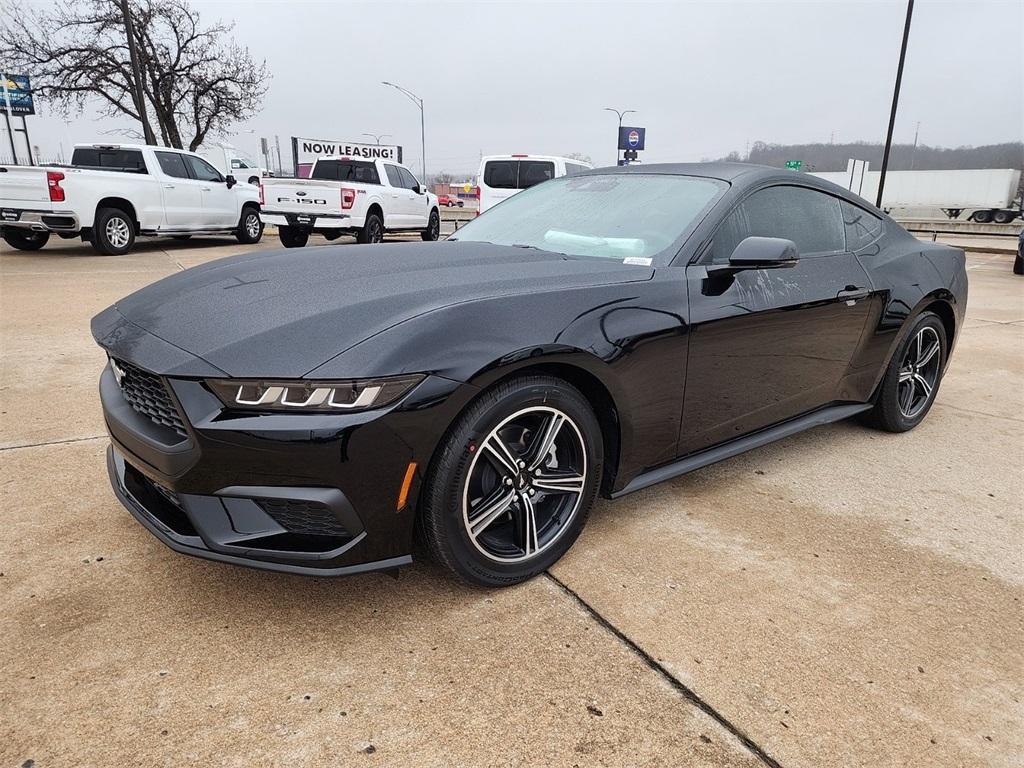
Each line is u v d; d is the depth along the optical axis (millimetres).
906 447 3781
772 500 3062
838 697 1872
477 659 1966
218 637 2025
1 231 11523
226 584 2281
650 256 2668
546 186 3576
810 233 3252
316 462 1840
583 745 1681
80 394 4195
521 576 2316
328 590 2270
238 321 2062
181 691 1809
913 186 37625
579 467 2387
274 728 1698
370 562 1999
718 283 2676
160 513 2158
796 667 1980
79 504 2789
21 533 2555
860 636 2131
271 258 2789
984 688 1928
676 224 2795
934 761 1675
